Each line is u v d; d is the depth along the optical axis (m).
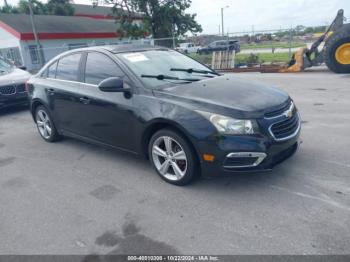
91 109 4.50
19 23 25.97
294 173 3.88
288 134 3.53
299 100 7.70
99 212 3.39
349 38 11.09
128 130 4.08
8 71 8.92
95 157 4.94
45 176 4.40
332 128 5.44
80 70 4.79
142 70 4.18
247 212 3.17
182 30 34.81
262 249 2.65
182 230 2.98
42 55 24.75
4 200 3.80
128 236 2.96
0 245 2.96
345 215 3.00
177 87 3.91
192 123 3.38
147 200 3.55
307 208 3.15
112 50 4.51
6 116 8.37
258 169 3.34
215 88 3.86
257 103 3.46
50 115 5.48
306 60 12.80
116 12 32.22
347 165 4.00
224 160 3.30
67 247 2.87
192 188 3.71
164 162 3.86
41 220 3.32
